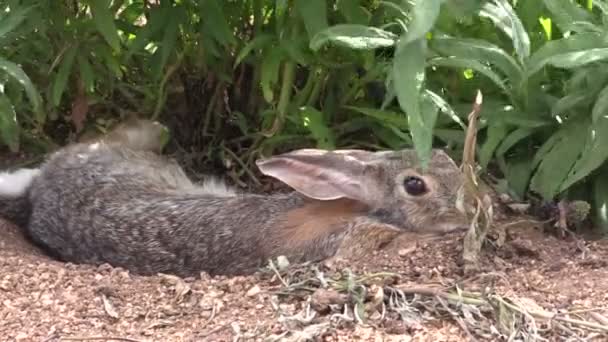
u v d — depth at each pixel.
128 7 1.39
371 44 1.16
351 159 1.25
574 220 1.22
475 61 1.18
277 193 1.34
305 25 1.25
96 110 1.47
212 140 1.45
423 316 1.06
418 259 1.15
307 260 1.22
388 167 1.25
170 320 1.08
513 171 1.27
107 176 1.32
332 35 1.17
